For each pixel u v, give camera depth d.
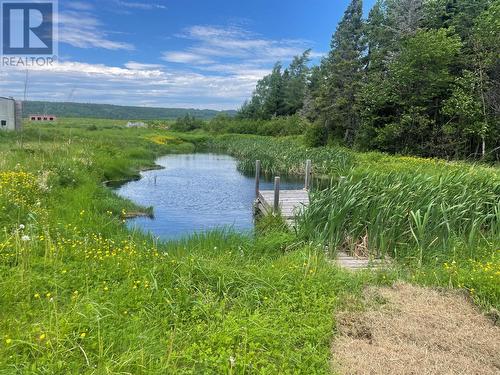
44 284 4.20
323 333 3.77
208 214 12.45
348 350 3.50
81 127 43.44
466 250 6.23
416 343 3.64
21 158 13.04
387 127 23.59
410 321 3.99
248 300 4.37
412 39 22.64
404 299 4.52
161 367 3.04
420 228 6.13
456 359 3.38
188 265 4.88
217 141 46.97
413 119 22.28
